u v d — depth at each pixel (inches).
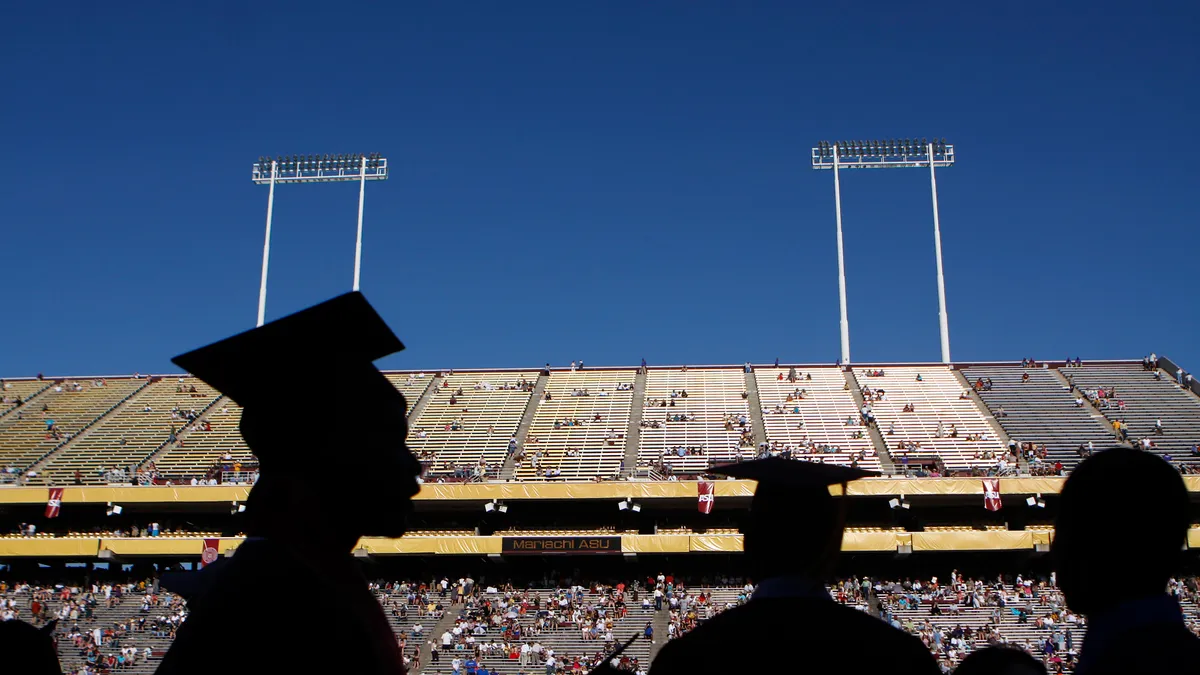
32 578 2233.0
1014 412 2539.4
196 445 2509.8
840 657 166.1
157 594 2107.5
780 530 186.1
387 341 158.6
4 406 2819.9
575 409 2689.5
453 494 2101.4
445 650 1857.8
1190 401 2559.1
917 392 2691.9
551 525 2197.3
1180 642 154.9
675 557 2158.0
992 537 1964.8
